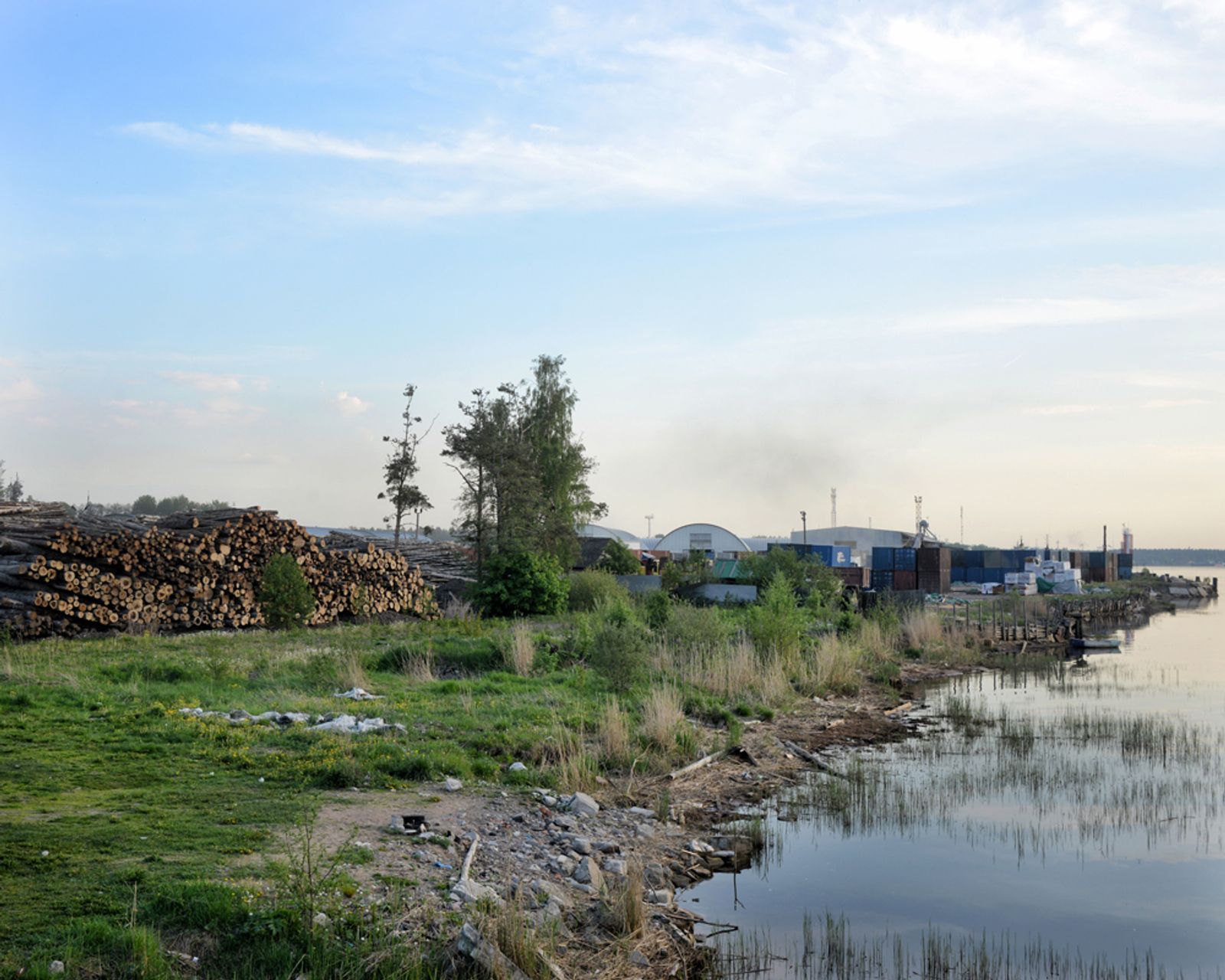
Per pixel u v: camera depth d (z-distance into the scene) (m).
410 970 6.64
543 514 42.41
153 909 6.74
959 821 12.93
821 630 30.86
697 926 9.07
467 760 12.21
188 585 25.11
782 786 14.47
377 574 30.59
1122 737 18.95
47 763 10.49
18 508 24.06
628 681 18.27
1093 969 8.44
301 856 8.07
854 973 8.19
